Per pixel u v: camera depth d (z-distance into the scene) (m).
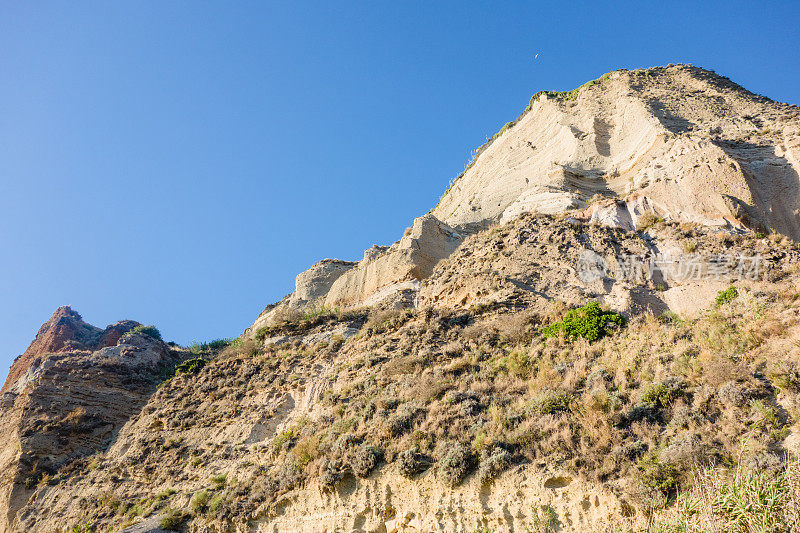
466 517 18.45
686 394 18.62
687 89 66.38
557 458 18.19
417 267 46.88
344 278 51.81
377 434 23.48
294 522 22.44
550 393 21.33
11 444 41.47
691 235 33.47
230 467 29.31
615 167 52.38
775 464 13.96
